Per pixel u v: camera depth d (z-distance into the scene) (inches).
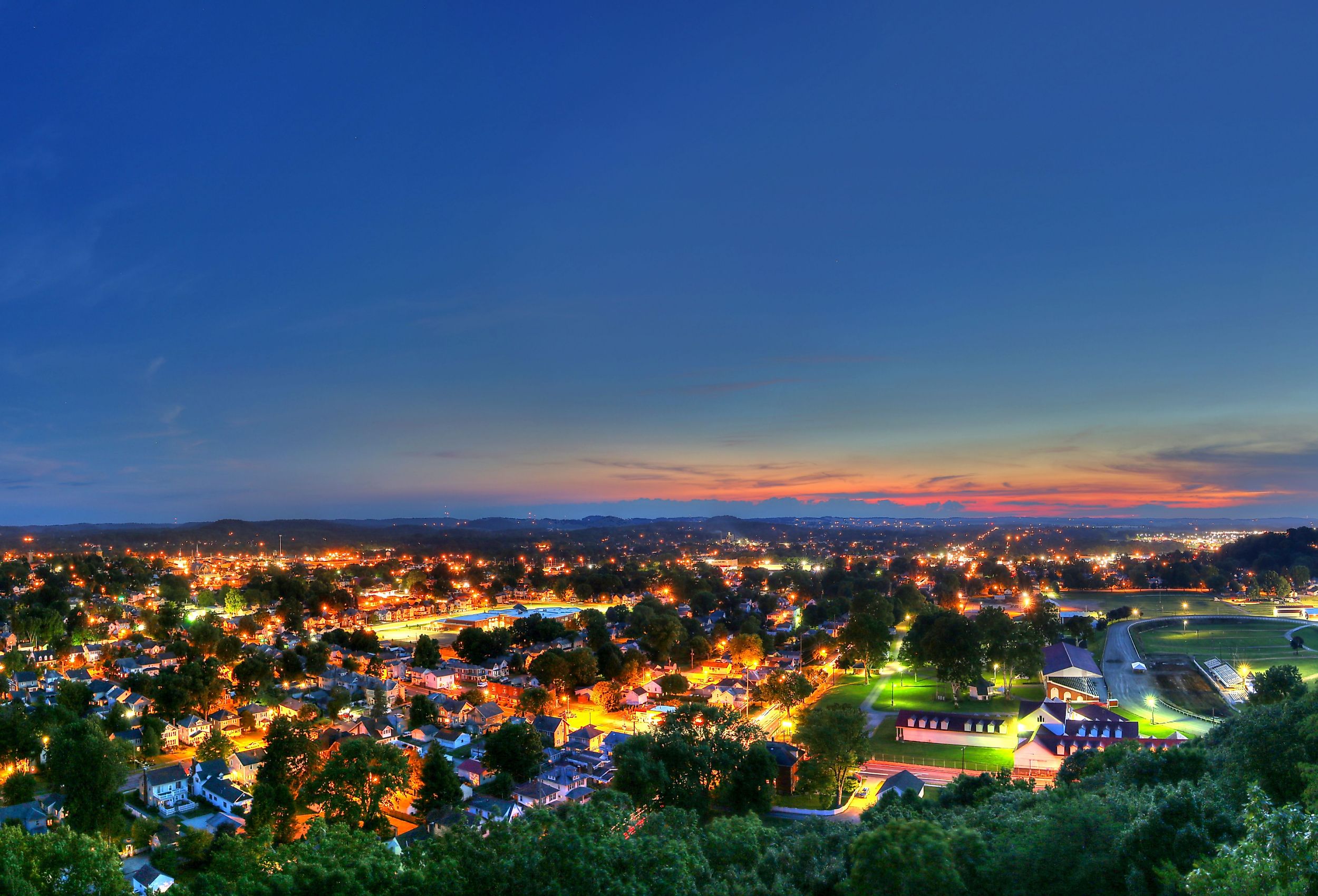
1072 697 6815.9
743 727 4778.5
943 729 5816.9
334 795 3710.6
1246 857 1235.2
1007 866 1708.9
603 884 1604.3
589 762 5595.5
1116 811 1787.6
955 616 7180.1
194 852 4003.4
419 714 6835.6
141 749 5753.0
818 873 2158.0
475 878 1679.4
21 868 2160.4
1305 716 2351.1
